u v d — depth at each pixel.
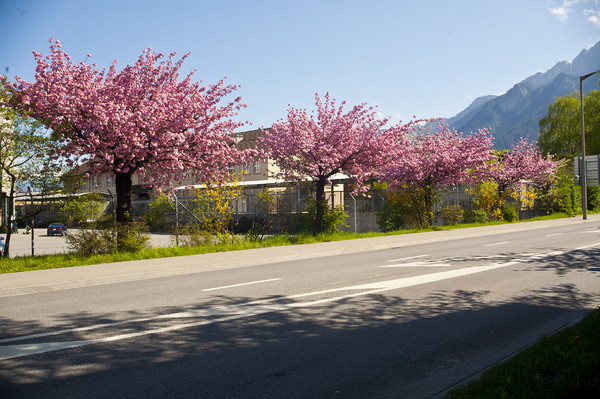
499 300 8.05
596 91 56.72
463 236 22.58
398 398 4.21
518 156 36.09
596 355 4.42
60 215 16.92
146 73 16.72
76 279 10.86
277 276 11.27
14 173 15.19
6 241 15.37
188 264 13.22
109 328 6.63
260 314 7.29
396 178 26.67
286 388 4.43
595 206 44.03
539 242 18.02
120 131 14.73
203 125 16.59
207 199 20.59
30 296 9.55
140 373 4.85
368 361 5.16
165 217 31.45
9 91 14.76
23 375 4.82
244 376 4.74
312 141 21.20
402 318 6.95
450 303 7.87
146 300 8.65
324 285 9.73
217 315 7.28
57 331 6.54
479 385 4.07
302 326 6.58
